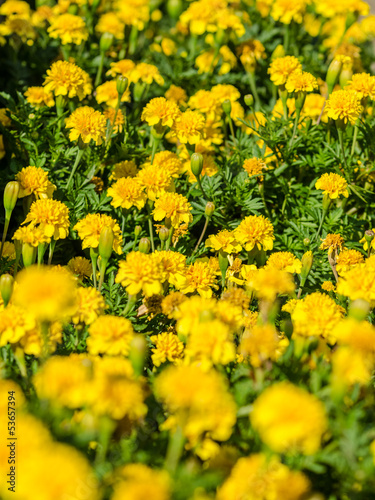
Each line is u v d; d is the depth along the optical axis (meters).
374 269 2.87
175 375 1.89
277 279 2.51
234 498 1.87
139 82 4.52
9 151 4.20
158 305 2.95
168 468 1.90
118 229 3.07
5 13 5.10
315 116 4.48
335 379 1.97
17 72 5.02
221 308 2.40
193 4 5.22
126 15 5.32
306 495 1.89
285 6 5.22
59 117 3.97
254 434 2.15
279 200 4.15
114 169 3.94
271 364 2.29
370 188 4.19
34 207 3.02
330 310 2.49
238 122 4.57
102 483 1.86
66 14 4.84
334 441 2.03
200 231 3.98
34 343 2.33
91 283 3.26
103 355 2.65
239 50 5.07
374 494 2.00
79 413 2.16
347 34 5.65
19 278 2.92
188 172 4.02
